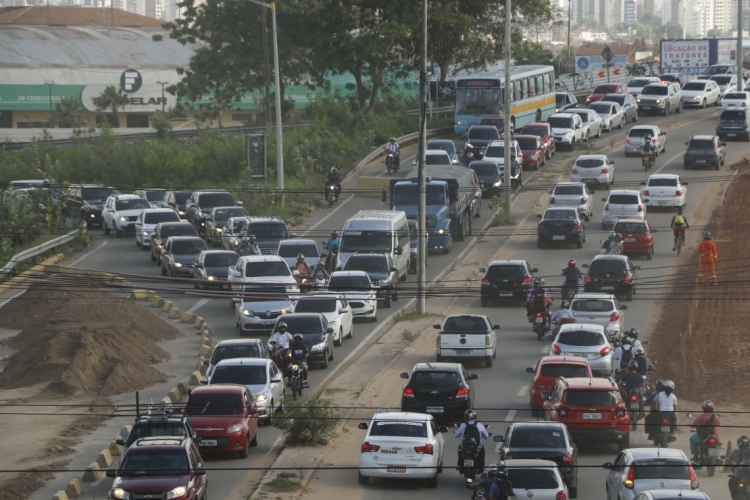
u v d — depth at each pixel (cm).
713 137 16175
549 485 4872
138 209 13962
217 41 19225
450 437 6769
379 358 8669
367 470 5600
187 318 10212
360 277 9944
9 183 15038
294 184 15862
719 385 7669
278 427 6538
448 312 10356
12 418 7200
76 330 8669
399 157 17138
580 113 19112
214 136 18225
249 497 5456
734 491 5250
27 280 11062
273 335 8256
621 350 7494
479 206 14375
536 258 11919
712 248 10612
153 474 5109
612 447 6469
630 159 17212
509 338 9269
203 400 6303
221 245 12950
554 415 6134
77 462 6212
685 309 9888
